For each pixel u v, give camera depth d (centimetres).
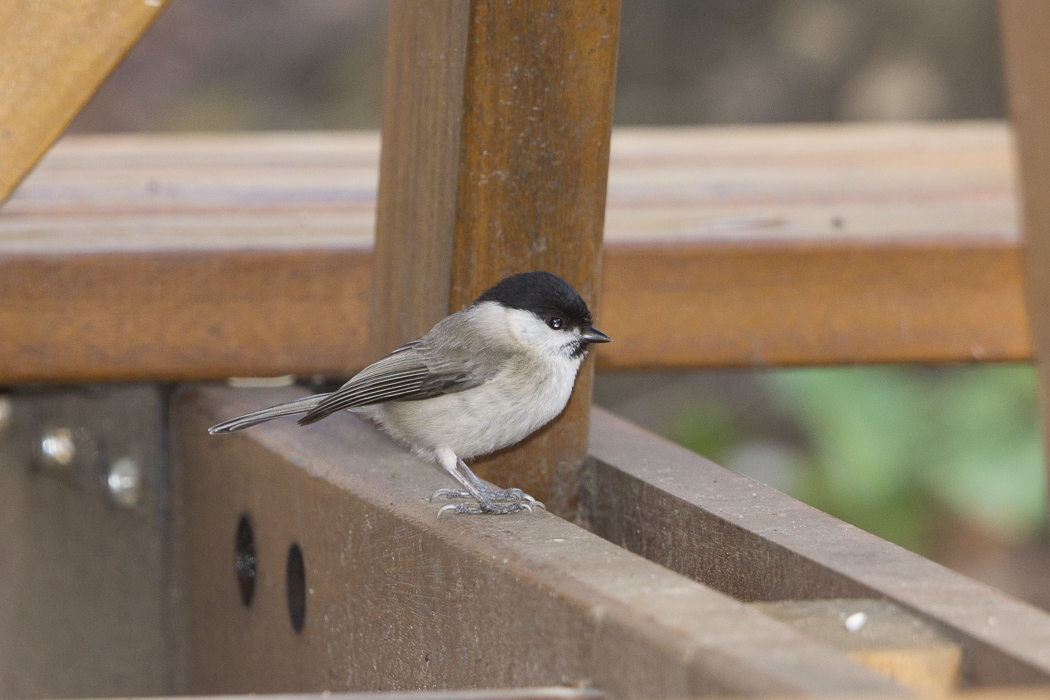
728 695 340
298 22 1755
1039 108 360
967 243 770
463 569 474
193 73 1742
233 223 796
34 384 720
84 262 697
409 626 516
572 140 585
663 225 795
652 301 741
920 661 372
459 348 625
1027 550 1249
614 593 403
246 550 677
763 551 487
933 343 772
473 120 570
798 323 758
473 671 468
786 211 848
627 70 1681
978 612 392
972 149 1155
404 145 619
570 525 500
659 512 571
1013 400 1133
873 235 771
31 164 521
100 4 520
